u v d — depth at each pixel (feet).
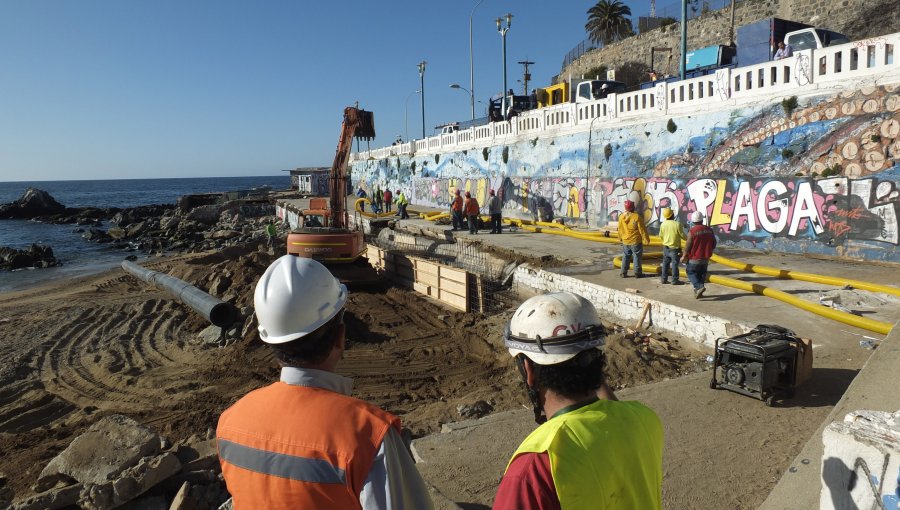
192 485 18.25
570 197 76.84
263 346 43.60
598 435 5.30
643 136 63.62
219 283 65.21
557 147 79.25
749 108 51.13
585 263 51.37
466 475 16.67
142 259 117.39
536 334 5.76
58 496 17.34
